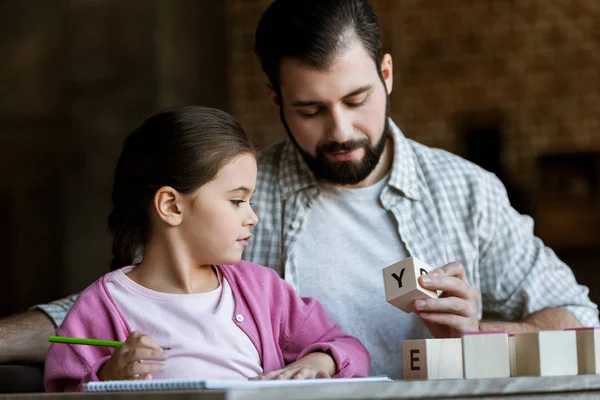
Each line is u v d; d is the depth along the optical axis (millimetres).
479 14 8453
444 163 2346
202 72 7688
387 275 1896
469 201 2293
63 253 7625
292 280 2246
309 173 2299
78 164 7523
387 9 8555
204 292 1831
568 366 1613
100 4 7359
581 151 8281
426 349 1613
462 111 8453
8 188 7707
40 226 7703
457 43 8477
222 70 8047
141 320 1759
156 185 1795
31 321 2096
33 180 7676
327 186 2297
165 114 1857
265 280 1974
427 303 1859
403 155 2299
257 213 2328
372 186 2295
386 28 8539
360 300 2230
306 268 2262
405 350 1646
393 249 2260
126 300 1782
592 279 8078
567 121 8336
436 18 8500
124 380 1438
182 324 1771
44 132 7586
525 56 8398
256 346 1841
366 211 2283
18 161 7641
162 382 1285
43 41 7496
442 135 8484
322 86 2037
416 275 1848
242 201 1828
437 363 1618
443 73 8484
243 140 1843
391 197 2275
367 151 2135
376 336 2209
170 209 1791
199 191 1780
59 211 7656
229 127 1846
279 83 2137
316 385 1220
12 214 7738
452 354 1624
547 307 2270
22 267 7762
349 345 1929
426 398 1305
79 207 7547
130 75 7277
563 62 8352
